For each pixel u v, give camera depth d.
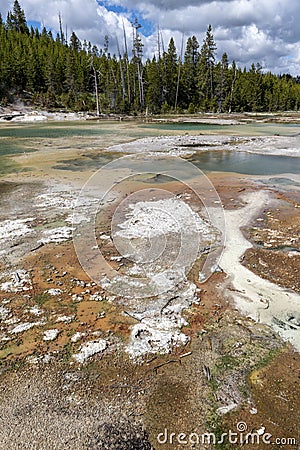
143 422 3.00
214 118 38.34
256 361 3.66
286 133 23.64
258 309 4.49
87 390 3.30
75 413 3.07
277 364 3.63
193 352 3.78
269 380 3.43
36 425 2.96
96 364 3.61
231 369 3.56
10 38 58.19
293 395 3.26
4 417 3.03
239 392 3.29
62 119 39.72
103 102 47.16
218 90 49.78
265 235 6.71
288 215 7.85
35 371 3.52
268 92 54.38
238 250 6.07
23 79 51.25
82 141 19.88
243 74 53.38
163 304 4.58
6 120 37.50
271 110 53.44
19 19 72.88
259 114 44.47
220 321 4.27
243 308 4.51
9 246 6.14
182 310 4.47
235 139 19.92
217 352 3.78
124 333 4.05
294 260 5.70
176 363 3.63
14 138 21.62
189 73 51.00
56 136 22.56
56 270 5.38
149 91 47.44
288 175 11.80
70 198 8.91
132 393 3.27
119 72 53.59
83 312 4.42
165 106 46.41
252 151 16.52
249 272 5.35
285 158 14.96
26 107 44.31
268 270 5.41
